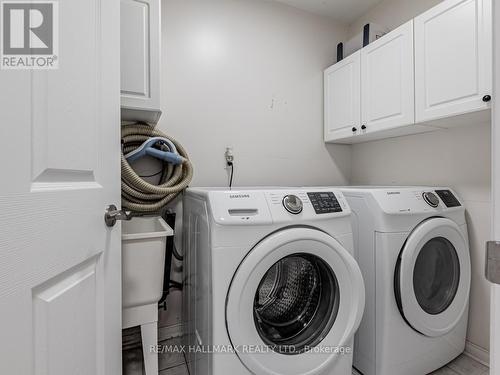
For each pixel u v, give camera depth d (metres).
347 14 2.19
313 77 2.19
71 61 0.63
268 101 2.03
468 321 1.50
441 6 1.33
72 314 0.62
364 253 1.30
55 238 0.55
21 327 0.45
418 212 1.27
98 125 0.75
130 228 1.45
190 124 1.79
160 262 1.07
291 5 2.09
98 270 0.75
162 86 1.71
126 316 1.04
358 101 1.84
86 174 0.70
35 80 0.51
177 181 1.58
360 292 1.02
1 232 0.41
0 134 0.42
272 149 2.05
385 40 1.63
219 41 1.87
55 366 0.55
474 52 1.21
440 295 1.41
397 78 1.56
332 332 1.01
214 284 0.88
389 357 1.21
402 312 1.22
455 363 1.42
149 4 1.26
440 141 1.65
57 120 0.58
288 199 1.02
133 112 1.34
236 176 1.93
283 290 1.12
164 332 1.69
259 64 2.00
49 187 0.54
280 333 1.05
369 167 2.17
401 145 1.90
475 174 1.48
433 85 1.37
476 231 1.47
